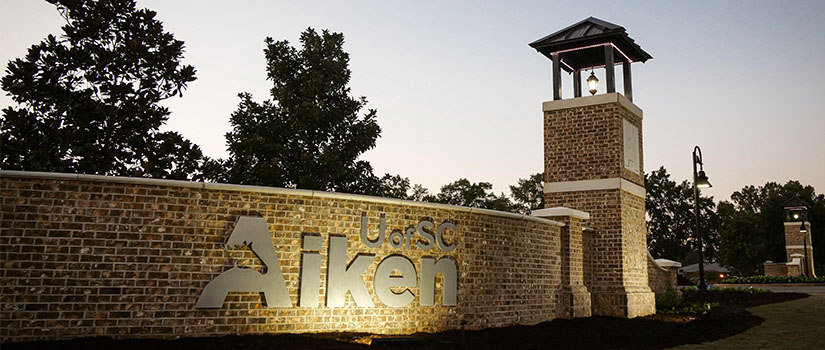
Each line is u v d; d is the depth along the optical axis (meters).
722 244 65.50
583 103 18.66
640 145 20.12
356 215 11.66
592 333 13.79
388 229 12.03
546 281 15.39
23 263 9.15
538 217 16.47
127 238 9.72
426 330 12.27
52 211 9.38
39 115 17.03
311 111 22.86
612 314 17.22
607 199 17.89
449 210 13.09
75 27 17.72
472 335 12.38
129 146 17.77
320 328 10.98
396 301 11.82
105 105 17.39
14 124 16.31
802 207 50.22
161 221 9.98
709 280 62.81
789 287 33.28
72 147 16.77
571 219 16.59
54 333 9.16
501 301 13.87
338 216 11.45
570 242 16.41
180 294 9.93
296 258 10.94
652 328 15.09
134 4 18.48
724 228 65.56
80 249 9.44
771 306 21.11
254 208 10.70
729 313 18.92
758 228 68.06
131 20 18.33
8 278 9.05
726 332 15.05
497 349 11.14
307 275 10.91
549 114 19.25
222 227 10.39
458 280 12.98
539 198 45.97
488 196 42.56
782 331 15.24
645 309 18.36
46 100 16.95
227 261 10.34
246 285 10.38
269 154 22.64
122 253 9.66
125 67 18.03
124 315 9.55
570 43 19.00
